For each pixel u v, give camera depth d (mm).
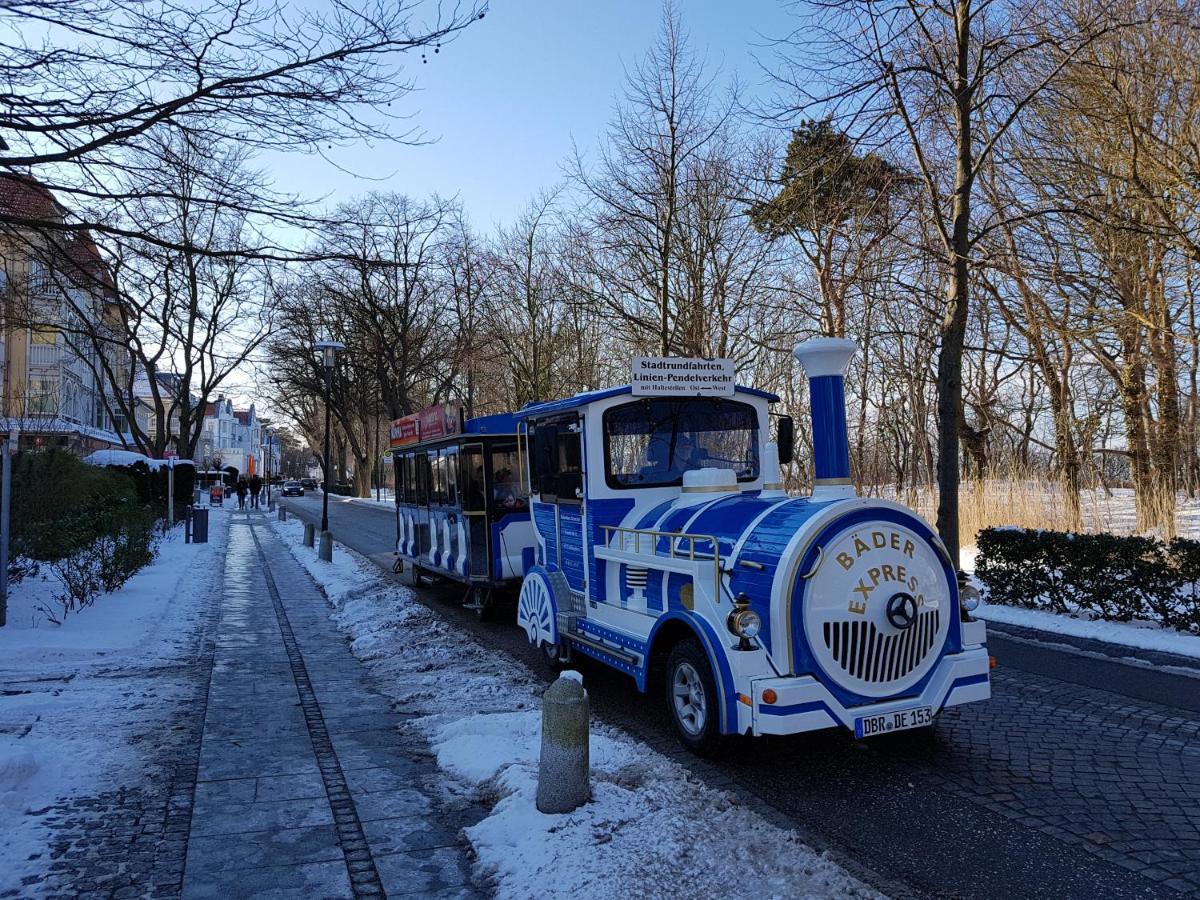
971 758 5238
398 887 3547
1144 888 3539
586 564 6723
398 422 14906
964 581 5211
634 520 6398
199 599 12586
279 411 59062
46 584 11750
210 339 31828
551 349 30922
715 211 19219
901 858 3854
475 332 33188
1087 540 9781
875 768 5074
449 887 3553
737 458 7000
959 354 10898
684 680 5383
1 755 4730
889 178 12625
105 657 8289
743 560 4898
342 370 38531
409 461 14406
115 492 17812
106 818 4312
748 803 4535
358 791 4699
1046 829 4156
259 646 9219
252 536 26312
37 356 34031
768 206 13539
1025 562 10555
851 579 4680
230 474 71625
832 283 17906
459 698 6793
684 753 5383
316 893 3502
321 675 7809
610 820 3949
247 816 4332
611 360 29875
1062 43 11109
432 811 4406
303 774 4988
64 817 4316
